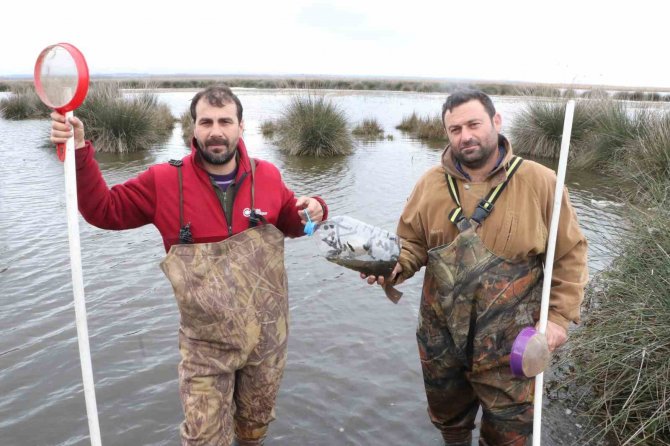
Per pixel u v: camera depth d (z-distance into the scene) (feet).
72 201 7.67
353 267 9.65
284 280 9.59
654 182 19.99
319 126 48.88
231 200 9.14
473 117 8.47
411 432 11.36
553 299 9.20
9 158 45.21
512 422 9.30
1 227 25.40
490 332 8.93
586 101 47.19
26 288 18.33
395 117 83.51
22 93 93.04
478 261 8.77
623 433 10.82
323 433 11.33
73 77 7.45
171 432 11.21
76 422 11.51
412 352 14.43
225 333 8.83
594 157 39.96
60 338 15.01
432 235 9.34
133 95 58.54
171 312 16.67
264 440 11.11
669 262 12.19
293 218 10.23
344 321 16.15
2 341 14.79
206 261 8.79
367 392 12.69
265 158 46.96
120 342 14.80
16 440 10.95
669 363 10.70
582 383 12.37
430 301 9.64
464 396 10.22
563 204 8.96
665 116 36.88
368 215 27.63
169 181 9.02
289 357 14.17
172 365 13.71
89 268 20.25
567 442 10.71
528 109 49.19
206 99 8.66
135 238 23.94
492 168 8.89
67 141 7.63
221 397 8.91
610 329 12.28
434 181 9.35
